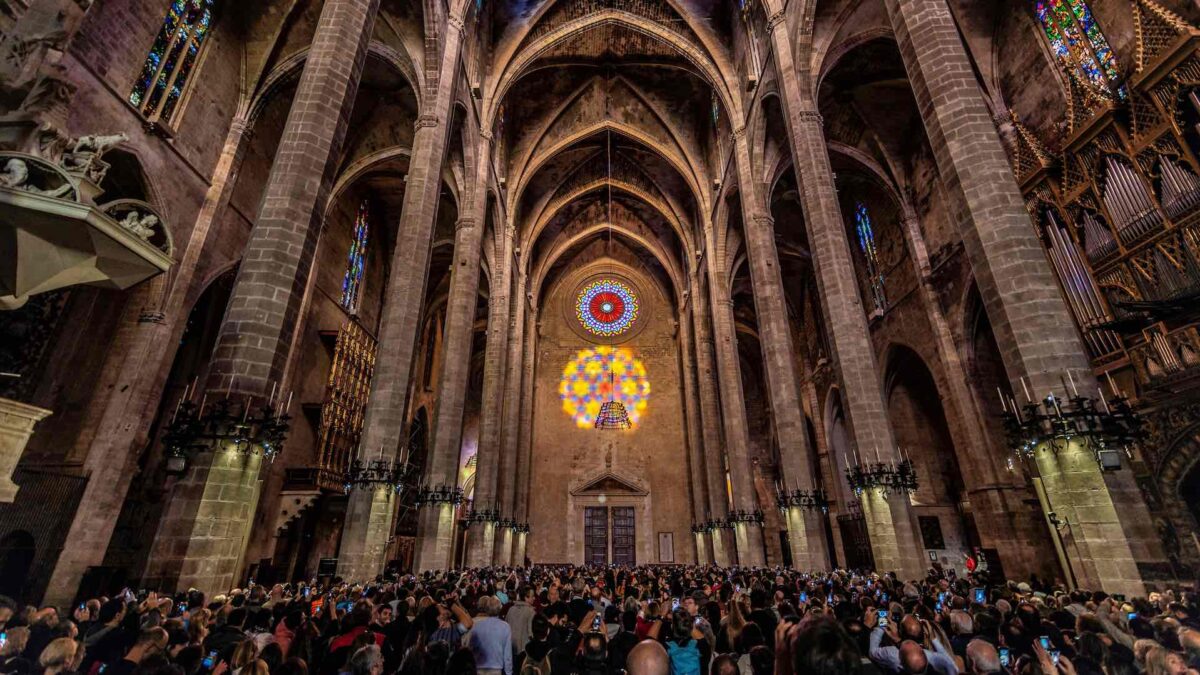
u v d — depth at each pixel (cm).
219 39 1744
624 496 3684
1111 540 760
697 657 457
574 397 3972
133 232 586
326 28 1160
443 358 1912
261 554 1836
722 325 2809
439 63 1759
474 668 342
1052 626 485
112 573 1314
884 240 2511
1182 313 1139
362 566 1219
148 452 1692
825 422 3150
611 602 825
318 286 2266
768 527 3112
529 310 3700
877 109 2219
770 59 1983
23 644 410
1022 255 898
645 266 4319
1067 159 1399
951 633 545
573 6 2536
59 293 1489
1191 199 1115
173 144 1536
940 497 2345
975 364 1983
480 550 2339
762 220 2141
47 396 1411
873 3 1730
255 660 330
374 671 335
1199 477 1152
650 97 2994
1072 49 1445
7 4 698
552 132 3078
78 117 1248
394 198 2844
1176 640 490
